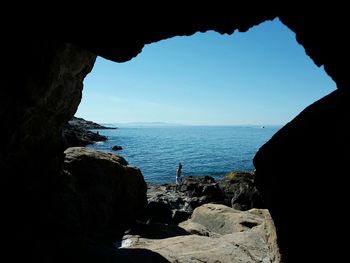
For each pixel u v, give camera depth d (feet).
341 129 13.53
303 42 22.99
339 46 19.72
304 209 14.37
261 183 17.40
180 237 37.40
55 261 24.70
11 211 30.19
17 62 27.09
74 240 29.68
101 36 23.34
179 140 426.51
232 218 48.98
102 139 290.76
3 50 25.50
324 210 13.32
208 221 51.29
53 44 29.27
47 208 34.71
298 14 20.97
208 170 158.20
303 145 14.98
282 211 15.93
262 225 40.19
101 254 27.07
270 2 20.63
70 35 24.57
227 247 32.91
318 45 21.66
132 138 412.36
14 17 23.95
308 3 19.56
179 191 95.86
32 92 29.55
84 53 33.99
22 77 28.07
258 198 83.35
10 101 27.94
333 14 18.74
